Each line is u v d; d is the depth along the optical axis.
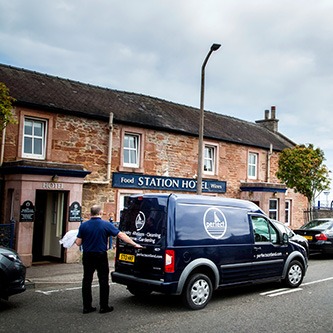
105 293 7.09
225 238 7.99
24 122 13.27
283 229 12.30
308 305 7.78
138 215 7.79
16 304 7.66
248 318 6.84
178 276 7.14
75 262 12.55
